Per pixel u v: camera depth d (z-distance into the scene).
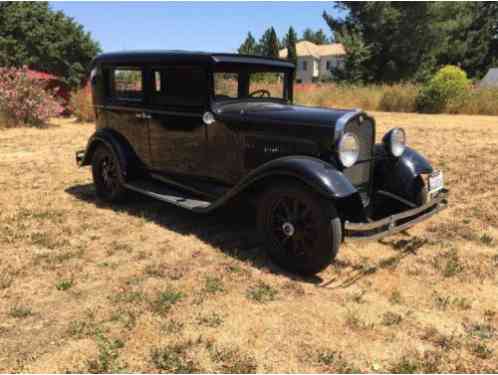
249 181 3.93
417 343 2.94
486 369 2.70
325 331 3.06
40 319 3.18
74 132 13.03
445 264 4.11
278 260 3.96
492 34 45.94
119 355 2.79
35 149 9.98
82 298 3.47
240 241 4.64
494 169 7.63
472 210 5.57
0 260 4.12
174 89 4.85
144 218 5.33
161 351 2.82
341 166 3.92
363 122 4.21
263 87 5.09
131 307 3.33
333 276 3.87
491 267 4.04
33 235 4.70
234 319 3.20
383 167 4.66
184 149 4.97
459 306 3.39
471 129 12.88
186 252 4.36
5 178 7.24
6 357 2.77
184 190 5.20
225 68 4.57
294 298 3.49
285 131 4.11
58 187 6.73
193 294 3.53
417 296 3.54
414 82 32.66
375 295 3.56
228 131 4.51
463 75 18.55
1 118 13.71
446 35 35.41
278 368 2.69
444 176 7.16
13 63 28.70
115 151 5.51
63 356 2.78
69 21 32.12
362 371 2.68
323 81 37.00
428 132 12.22
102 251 4.37
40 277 3.81
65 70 32.44
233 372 2.66
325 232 3.56
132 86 5.34
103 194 5.95
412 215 4.05
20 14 28.91
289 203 3.83
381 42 33.88
